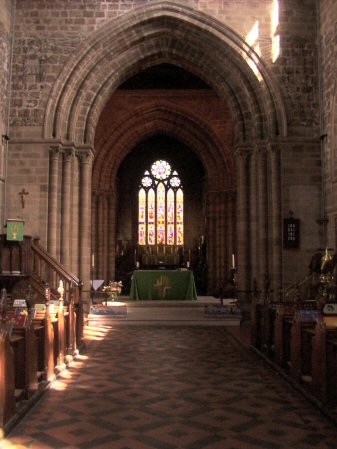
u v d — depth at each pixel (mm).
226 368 11086
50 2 20016
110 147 32062
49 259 15969
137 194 38688
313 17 19922
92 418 7426
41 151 19375
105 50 20234
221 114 31078
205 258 35812
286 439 6570
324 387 7633
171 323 18906
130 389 9148
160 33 20594
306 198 19219
